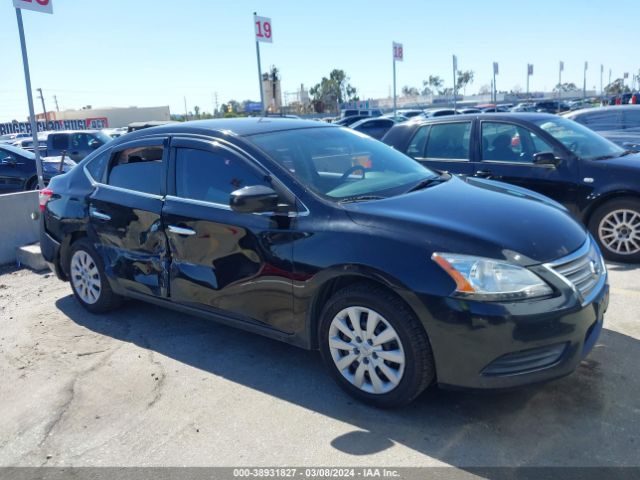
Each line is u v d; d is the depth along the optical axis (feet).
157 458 9.68
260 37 51.08
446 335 9.50
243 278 12.14
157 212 13.75
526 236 10.07
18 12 26.37
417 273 9.66
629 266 18.76
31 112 27.66
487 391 9.59
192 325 15.51
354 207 11.06
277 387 11.83
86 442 10.28
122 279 15.06
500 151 21.08
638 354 12.23
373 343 10.44
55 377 12.85
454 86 85.71
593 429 9.71
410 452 9.39
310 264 10.91
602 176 18.88
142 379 12.51
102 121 162.20
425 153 22.88
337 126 15.47
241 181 12.42
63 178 17.34
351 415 10.61
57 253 17.11
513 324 9.20
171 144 13.92
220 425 10.54
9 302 18.37
